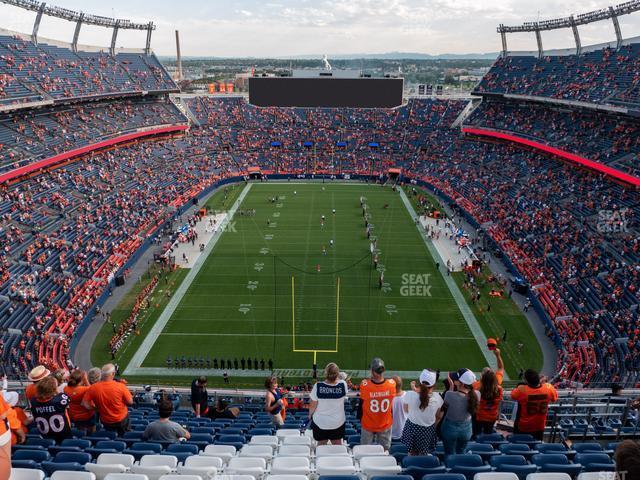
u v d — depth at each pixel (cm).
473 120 8781
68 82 7131
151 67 9362
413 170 8706
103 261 4847
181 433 1216
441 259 5316
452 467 902
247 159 9144
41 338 3531
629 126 5991
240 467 992
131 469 923
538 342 3775
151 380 3291
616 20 6962
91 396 1206
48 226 5100
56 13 7588
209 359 3494
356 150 9412
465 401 975
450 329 3922
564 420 1659
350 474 898
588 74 6956
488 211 6369
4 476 606
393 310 4197
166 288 4628
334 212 6919
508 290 4628
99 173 6750
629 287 3925
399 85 9738
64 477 839
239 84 14988
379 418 1045
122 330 3853
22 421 1105
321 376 3325
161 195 6900
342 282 4722
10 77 6150
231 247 5634
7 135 5938
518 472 902
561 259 4709
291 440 1214
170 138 9056
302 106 9894
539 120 7600
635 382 2855
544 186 6344
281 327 3928
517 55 8938
